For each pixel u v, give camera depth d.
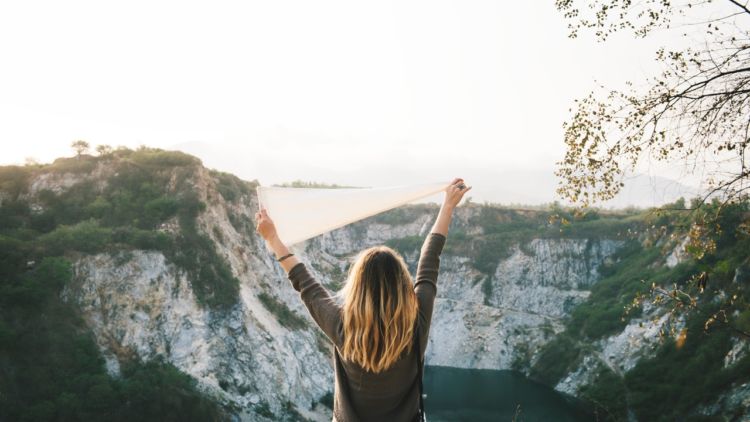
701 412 57.38
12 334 48.16
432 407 80.94
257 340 66.19
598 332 94.56
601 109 9.02
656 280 86.12
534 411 77.50
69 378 48.97
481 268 129.88
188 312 62.44
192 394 53.81
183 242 67.69
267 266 83.94
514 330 116.50
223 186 86.00
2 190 69.19
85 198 71.44
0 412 43.12
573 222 128.50
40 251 58.34
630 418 66.31
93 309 57.38
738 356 58.66
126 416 48.16
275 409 61.03
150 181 75.19
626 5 8.60
